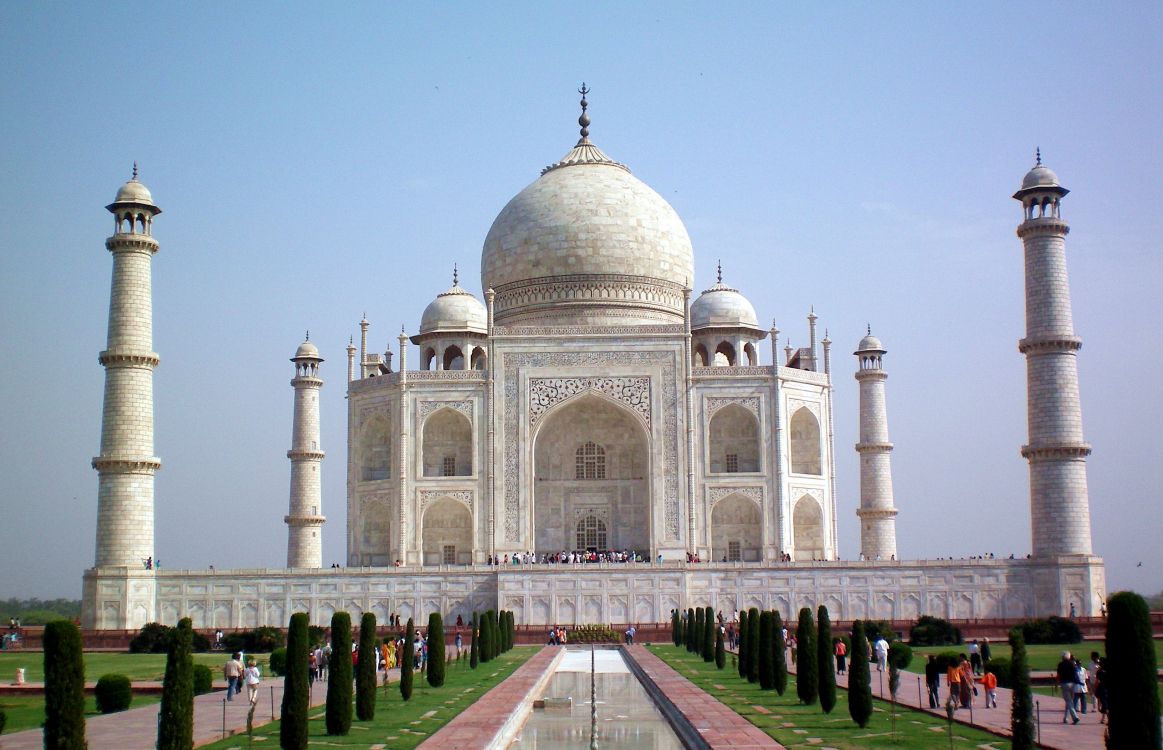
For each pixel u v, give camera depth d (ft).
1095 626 380.17
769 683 239.91
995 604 390.83
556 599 393.70
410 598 393.91
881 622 359.46
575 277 503.20
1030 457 400.06
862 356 508.94
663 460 447.83
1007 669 253.85
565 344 454.81
